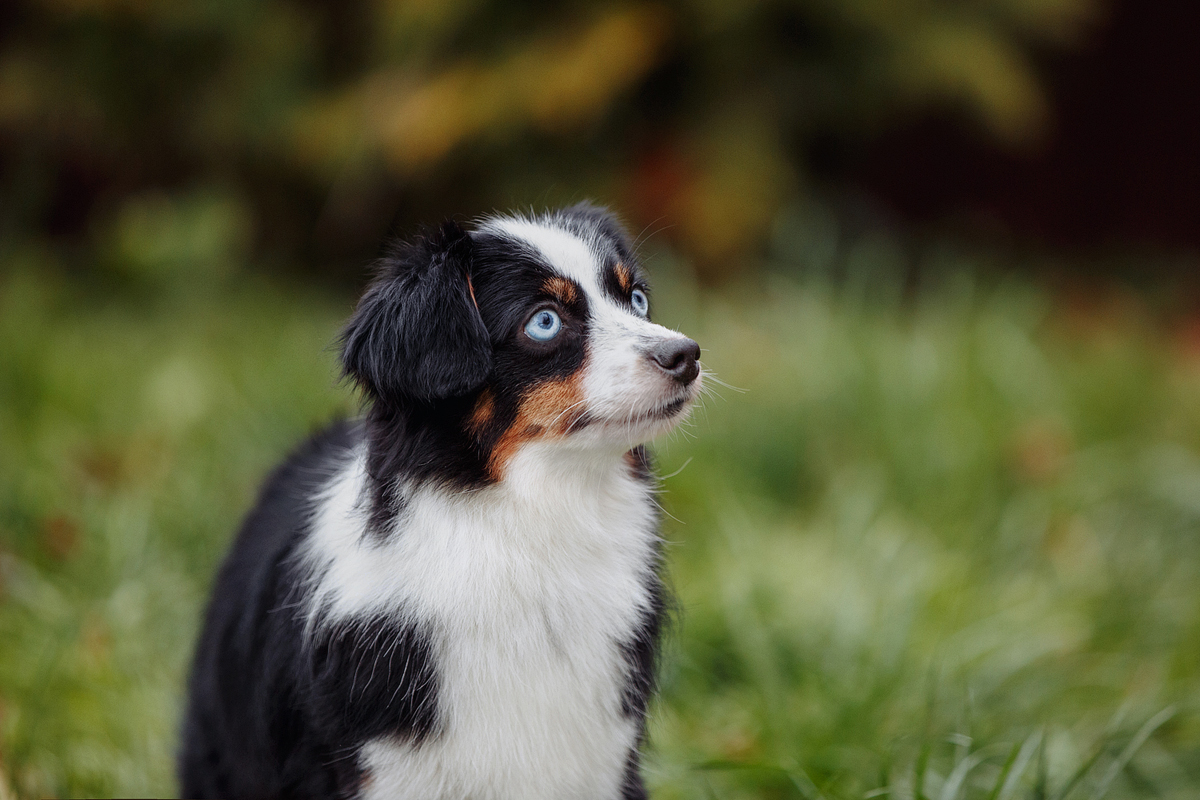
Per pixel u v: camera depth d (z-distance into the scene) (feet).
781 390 22.88
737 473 20.95
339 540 11.12
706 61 31.42
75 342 25.85
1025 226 42.04
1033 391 23.61
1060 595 17.74
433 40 30.48
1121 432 23.48
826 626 16.19
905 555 18.38
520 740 10.78
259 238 35.86
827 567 18.25
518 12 30.81
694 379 10.90
